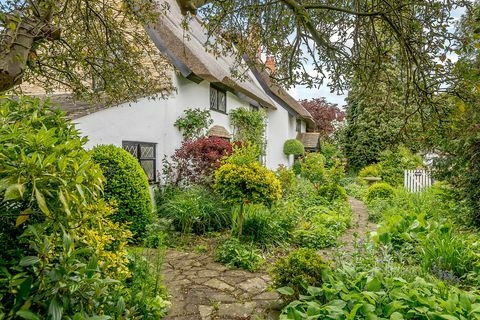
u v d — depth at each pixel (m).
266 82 14.99
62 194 1.36
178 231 6.29
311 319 2.49
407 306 2.53
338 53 3.25
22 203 1.49
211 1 2.91
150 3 3.69
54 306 1.42
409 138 3.23
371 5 2.93
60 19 3.31
